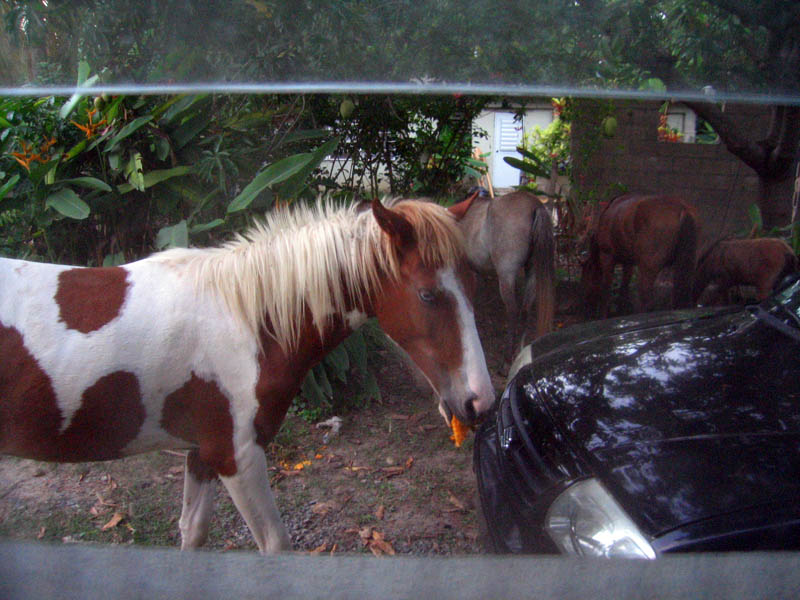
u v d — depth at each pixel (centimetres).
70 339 179
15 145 388
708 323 268
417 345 197
